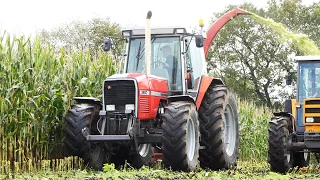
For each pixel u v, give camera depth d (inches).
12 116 479.2
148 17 476.1
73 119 463.2
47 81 510.9
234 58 1614.2
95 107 477.4
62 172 437.4
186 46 502.3
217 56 1643.7
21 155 486.0
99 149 482.3
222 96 505.0
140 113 462.0
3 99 474.9
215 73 1599.4
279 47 1599.4
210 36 637.9
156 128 481.4
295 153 561.0
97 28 1188.5
